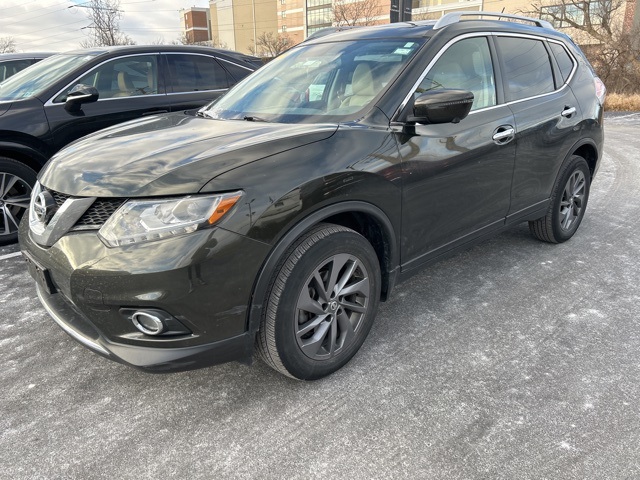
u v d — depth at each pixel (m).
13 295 3.48
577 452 1.96
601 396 2.29
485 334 2.84
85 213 2.06
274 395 2.35
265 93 3.15
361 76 2.83
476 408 2.22
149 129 2.75
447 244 2.98
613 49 20.86
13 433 2.13
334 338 2.42
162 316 1.94
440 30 2.99
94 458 1.99
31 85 4.70
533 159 3.46
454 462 1.92
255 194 2.00
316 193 2.15
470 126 2.92
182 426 2.16
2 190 4.28
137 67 5.07
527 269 3.72
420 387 2.38
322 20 61.56
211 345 2.04
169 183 1.95
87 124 4.64
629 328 2.88
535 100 3.50
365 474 1.87
